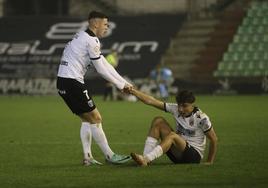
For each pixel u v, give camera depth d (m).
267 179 21.08
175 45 92.44
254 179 21.05
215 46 90.50
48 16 95.94
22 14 102.44
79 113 24.97
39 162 26.44
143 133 38.91
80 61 24.62
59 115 55.84
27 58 92.25
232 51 88.31
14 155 28.81
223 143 32.41
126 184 20.39
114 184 20.45
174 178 21.28
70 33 94.38
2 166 25.27
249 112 55.06
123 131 40.28
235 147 30.59
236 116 51.00
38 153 29.53
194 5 96.69
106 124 45.66
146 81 86.19
